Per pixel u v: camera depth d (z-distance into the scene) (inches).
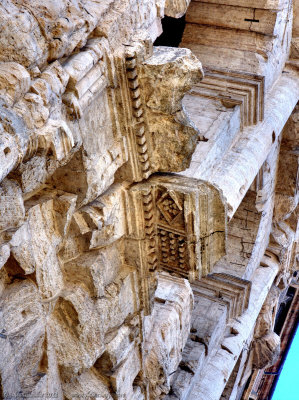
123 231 223.5
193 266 230.4
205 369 392.5
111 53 184.1
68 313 198.7
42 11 154.4
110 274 223.1
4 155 133.9
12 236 156.6
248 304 444.8
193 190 207.5
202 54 379.2
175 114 201.2
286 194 495.5
